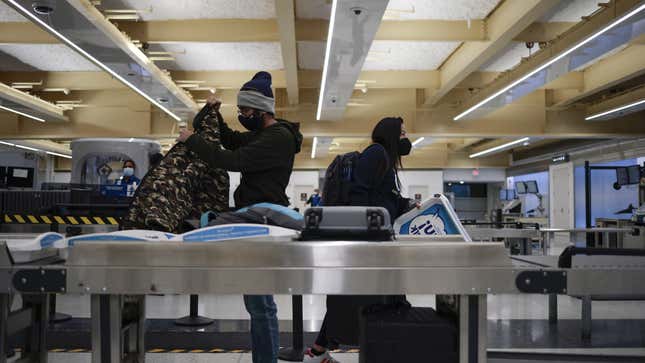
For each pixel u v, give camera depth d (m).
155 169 2.05
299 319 3.56
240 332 3.85
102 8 6.80
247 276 1.46
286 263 1.47
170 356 3.59
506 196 21.28
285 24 6.35
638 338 4.14
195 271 1.47
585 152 16.73
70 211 5.39
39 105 11.12
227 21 7.29
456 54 8.95
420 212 2.47
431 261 1.49
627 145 14.66
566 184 17.78
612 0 5.71
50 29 6.03
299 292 1.46
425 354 1.62
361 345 1.68
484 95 9.60
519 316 5.00
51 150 18.17
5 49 8.85
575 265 1.62
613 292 1.52
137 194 2.00
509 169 23.50
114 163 8.05
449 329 1.62
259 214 1.95
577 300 5.94
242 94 2.23
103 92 12.54
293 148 2.30
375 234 1.63
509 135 12.58
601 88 9.99
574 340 4.07
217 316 4.77
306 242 1.48
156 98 9.93
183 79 10.05
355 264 1.48
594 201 16.56
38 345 2.05
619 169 12.67
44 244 1.74
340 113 11.17
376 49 8.85
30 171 8.12
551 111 12.60
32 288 1.48
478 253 1.50
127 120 12.79
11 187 7.94
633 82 11.03
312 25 7.22
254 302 2.40
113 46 6.70
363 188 2.96
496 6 6.80
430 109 12.34
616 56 9.35
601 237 11.67
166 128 12.88
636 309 5.43
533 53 8.22
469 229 7.04
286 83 9.71
